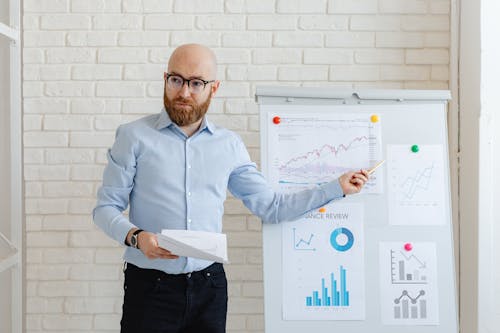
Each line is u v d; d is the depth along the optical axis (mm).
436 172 2164
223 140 2123
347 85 2627
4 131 2475
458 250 2582
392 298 2100
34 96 2611
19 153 2480
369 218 2137
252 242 2615
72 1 2605
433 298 2104
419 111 2197
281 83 2619
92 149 2619
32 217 2619
